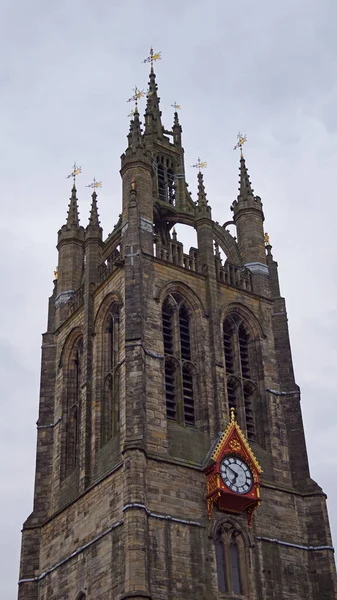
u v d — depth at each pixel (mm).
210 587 75312
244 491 80312
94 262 98000
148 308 88188
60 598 81562
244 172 109375
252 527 80688
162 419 82375
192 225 105500
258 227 104312
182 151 113438
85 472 84812
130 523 73438
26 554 88062
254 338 95125
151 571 73000
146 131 112250
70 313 100562
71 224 108938
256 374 93125
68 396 95500
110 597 73875
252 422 90375
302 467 88062
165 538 75375
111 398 88062
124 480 76562
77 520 83188
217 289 94562
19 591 86375
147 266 90750
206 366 88812
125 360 83688
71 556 81750
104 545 77250
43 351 101125
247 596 76875
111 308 92438
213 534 77812
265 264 101750
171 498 77812
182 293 92438
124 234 92375
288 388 92812
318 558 82625
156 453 79750
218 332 91438
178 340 89250
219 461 80438
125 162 98438
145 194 96438
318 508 85188
